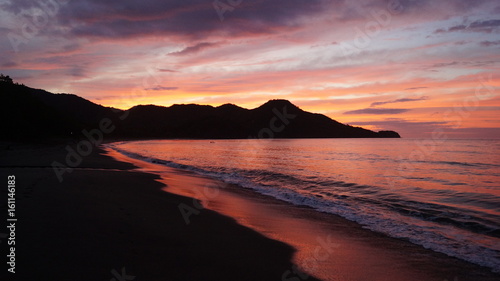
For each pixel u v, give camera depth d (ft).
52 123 168.14
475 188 43.14
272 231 21.75
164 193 32.73
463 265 16.60
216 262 15.05
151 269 13.29
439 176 56.44
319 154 125.59
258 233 20.90
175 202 28.66
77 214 19.72
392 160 93.45
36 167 47.11
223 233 20.17
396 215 27.81
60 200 23.16
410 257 17.60
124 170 53.62
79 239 15.39
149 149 161.99
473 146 185.68
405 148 174.91
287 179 51.08
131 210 23.08
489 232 22.75
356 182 48.42
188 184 41.65
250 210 28.35
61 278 11.37
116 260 13.66
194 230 19.93
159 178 44.62
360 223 24.89
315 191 40.24
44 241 14.56
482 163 80.94
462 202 33.63
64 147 117.60
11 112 133.08
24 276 11.14
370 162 86.99
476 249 19.10
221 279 13.19
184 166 70.13
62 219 18.24
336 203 32.65
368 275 15.07
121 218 20.36
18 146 97.25
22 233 15.26
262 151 148.97
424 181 50.03
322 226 23.79
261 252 17.15
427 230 23.13
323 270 15.38
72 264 12.64
